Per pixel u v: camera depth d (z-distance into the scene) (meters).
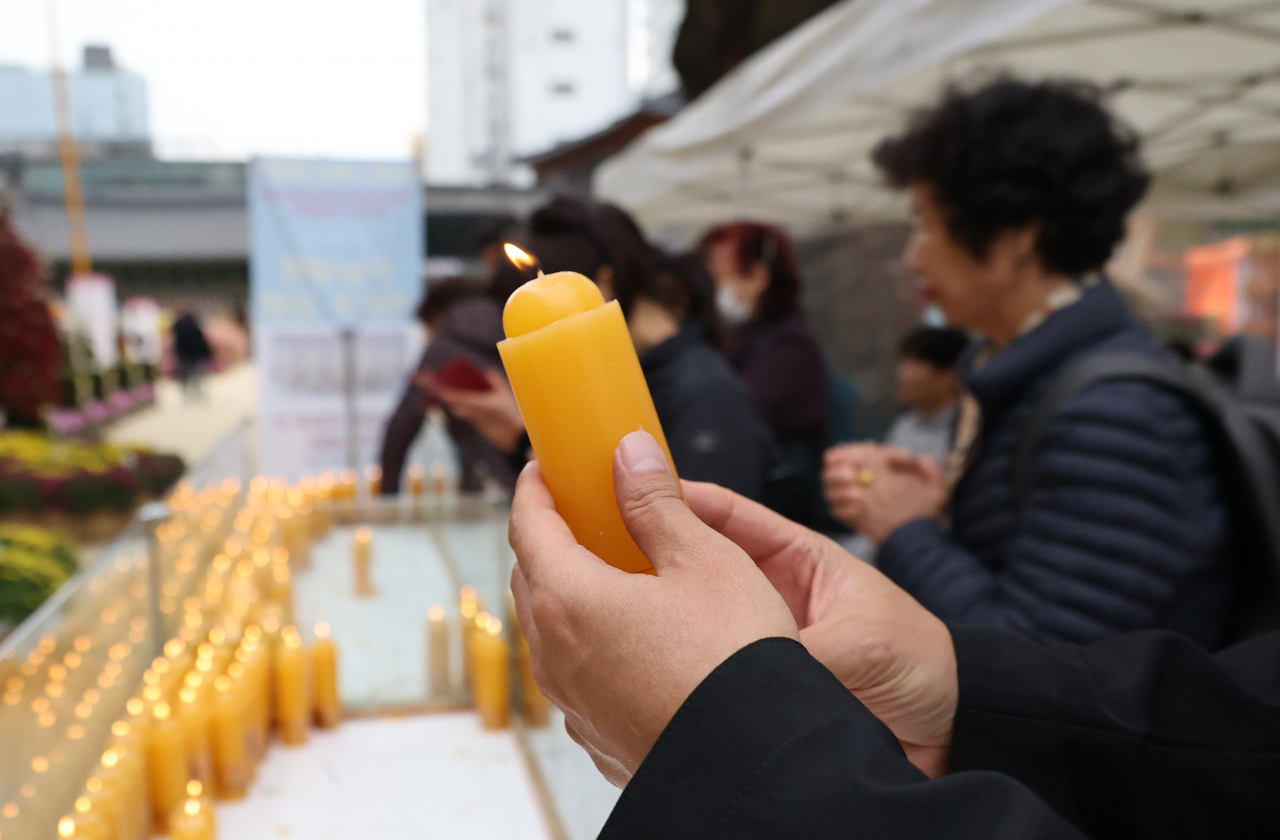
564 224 1.32
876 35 2.42
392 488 2.71
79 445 5.26
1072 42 2.79
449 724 1.56
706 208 6.21
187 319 15.57
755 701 0.30
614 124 12.24
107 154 16.48
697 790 0.30
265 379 4.79
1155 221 5.97
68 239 15.38
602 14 39.94
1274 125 3.77
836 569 0.54
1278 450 0.78
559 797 1.21
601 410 0.37
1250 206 4.68
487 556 1.62
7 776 1.00
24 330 5.45
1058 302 1.01
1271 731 0.50
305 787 1.33
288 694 1.45
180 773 1.20
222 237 16.31
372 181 4.85
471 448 2.23
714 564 0.33
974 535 1.02
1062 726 0.50
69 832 0.98
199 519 2.28
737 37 8.14
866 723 0.31
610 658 0.33
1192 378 0.84
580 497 0.38
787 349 2.44
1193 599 0.79
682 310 1.49
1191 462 0.80
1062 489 0.82
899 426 3.34
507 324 0.40
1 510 4.10
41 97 26.42
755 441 1.29
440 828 1.22
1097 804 0.52
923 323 5.50
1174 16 2.59
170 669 1.44
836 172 4.96
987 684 0.51
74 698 1.21
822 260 6.31
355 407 4.89
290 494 2.95
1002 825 0.27
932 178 1.04
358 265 4.86
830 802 0.28
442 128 53.31
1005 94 1.01
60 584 2.25
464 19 46.28
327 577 1.68
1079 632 0.78
